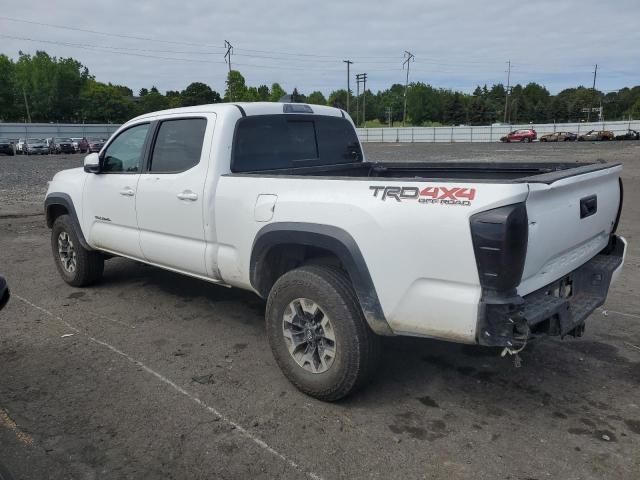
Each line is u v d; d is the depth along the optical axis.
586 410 3.46
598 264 3.78
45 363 4.20
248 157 4.39
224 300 5.66
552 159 26.75
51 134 63.91
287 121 4.76
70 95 97.94
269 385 3.82
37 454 3.05
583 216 3.37
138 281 6.34
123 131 5.18
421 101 127.00
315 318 3.50
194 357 4.29
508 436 3.18
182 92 101.88
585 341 4.52
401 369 4.05
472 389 3.75
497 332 2.81
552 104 119.56
